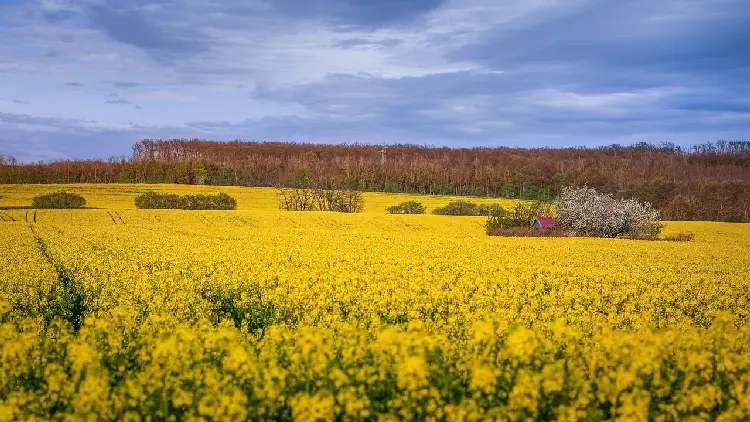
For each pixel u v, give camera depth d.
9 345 8.67
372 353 8.63
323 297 16.12
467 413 7.11
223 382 7.54
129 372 8.48
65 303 17.44
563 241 45.81
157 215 66.38
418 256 30.62
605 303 18.06
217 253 28.69
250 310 16.53
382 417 7.04
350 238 43.62
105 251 29.02
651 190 106.38
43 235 39.00
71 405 7.60
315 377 8.03
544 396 7.64
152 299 16.17
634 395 7.28
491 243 41.66
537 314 15.73
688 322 14.66
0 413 7.19
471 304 16.39
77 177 131.75
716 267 29.52
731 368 8.54
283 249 31.98
